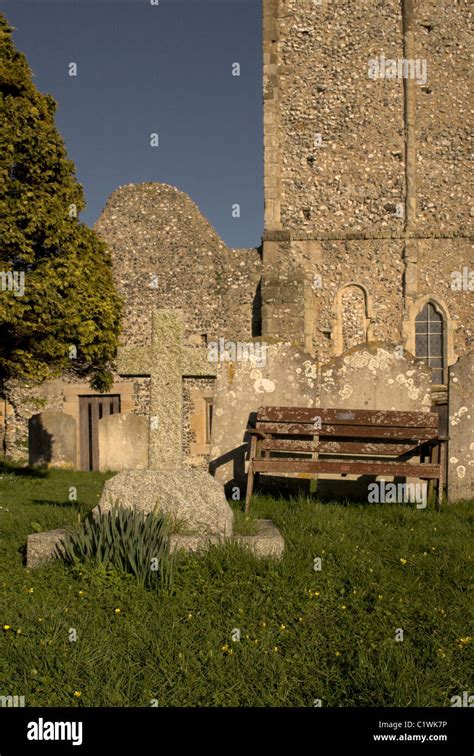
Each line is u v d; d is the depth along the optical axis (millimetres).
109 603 4859
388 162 17859
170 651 4172
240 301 18547
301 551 5875
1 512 8281
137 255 19109
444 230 17656
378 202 17828
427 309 17719
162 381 8133
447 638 4387
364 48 18031
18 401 18719
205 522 6086
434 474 8023
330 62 18109
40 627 4465
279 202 18094
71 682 3881
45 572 5438
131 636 4391
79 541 5531
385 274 17734
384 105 17922
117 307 15484
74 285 12945
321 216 17969
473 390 9320
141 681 3887
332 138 18016
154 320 8164
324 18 18172
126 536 5379
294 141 18141
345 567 5598
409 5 17875
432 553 6086
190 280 18828
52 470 15703
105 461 15727
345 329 17781
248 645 4285
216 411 9711
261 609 4777
